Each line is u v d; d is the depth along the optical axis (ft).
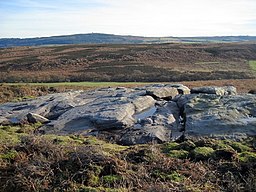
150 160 29.91
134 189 25.96
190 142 34.09
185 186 25.73
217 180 27.09
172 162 29.73
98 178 27.17
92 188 25.62
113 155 30.83
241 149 33.42
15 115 57.62
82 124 49.32
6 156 31.19
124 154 31.30
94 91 70.90
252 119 43.65
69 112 54.44
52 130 48.55
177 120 48.44
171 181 26.63
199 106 49.14
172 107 53.36
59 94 69.26
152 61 225.15
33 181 27.25
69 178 27.09
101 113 50.08
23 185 27.12
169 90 61.57
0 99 82.53
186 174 28.17
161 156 30.89
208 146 33.45
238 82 132.36
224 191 25.72
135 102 54.60
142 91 62.85
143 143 41.45
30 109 60.34
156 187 25.20
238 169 28.32
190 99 52.34
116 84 128.06
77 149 30.99
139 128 45.91
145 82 147.43
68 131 47.70
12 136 41.37
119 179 26.84
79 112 53.62
